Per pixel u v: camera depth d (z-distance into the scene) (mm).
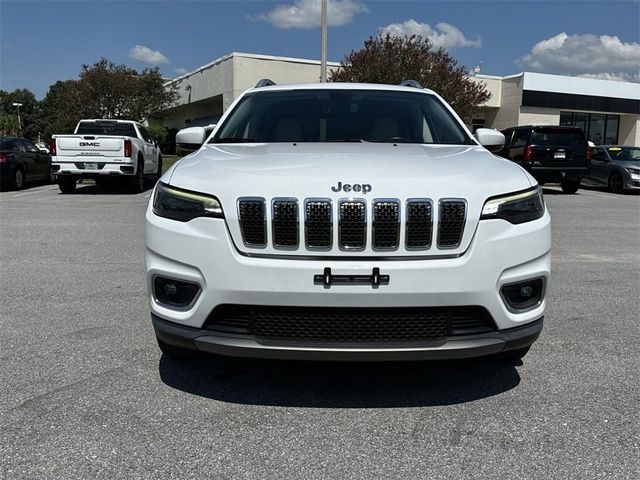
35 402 3111
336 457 2613
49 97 86875
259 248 2779
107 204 12508
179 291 2941
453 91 22609
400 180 2836
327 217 2736
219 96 30938
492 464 2561
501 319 2877
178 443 2717
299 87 4812
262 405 3117
